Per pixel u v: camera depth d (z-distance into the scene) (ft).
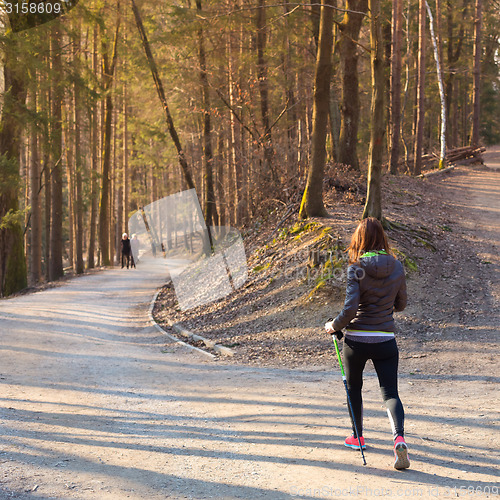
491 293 31.78
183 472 12.01
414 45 112.37
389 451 13.01
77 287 58.75
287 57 62.90
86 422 16.76
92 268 92.02
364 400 18.56
